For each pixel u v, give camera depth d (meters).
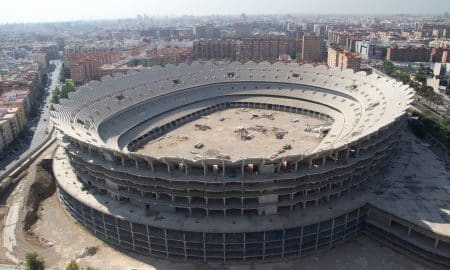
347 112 175.88
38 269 89.44
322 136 168.75
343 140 112.88
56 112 141.50
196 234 94.50
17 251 102.25
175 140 168.38
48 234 110.62
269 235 94.19
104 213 101.81
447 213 97.88
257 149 156.25
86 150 117.56
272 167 99.00
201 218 99.00
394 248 99.00
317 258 97.62
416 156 135.12
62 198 124.19
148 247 100.12
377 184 114.00
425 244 93.69
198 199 103.00
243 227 94.12
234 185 96.81
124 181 105.31
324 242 99.88
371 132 102.88
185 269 95.31
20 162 159.00
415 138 155.50
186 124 189.38
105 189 110.81
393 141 121.88
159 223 96.44
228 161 94.56
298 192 102.88
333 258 97.38
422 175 119.81
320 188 103.62
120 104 177.00
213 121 193.25
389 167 125.75
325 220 96.44
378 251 99.31
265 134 174.12
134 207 104.62
